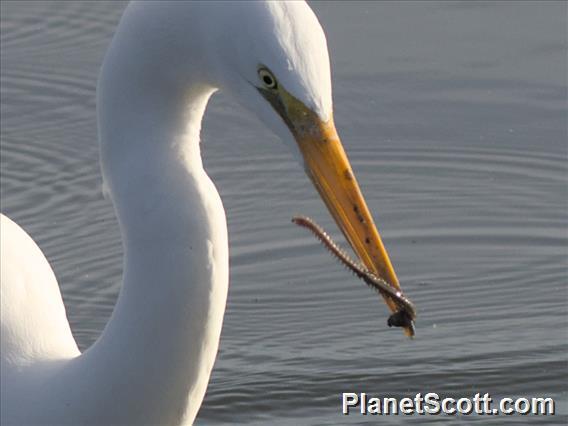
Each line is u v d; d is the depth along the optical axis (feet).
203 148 37.04
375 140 37.11
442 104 37.73
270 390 29.91
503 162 36.68
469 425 28.99
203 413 29.30
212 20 18.85
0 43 40.14
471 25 39.60
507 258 34.06
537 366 30.53
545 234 34.68
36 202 35.47
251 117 37.88
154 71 19.71
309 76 18.42
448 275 33.55
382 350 31.22
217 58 19.04
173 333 20.17
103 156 20.38
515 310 32.50
